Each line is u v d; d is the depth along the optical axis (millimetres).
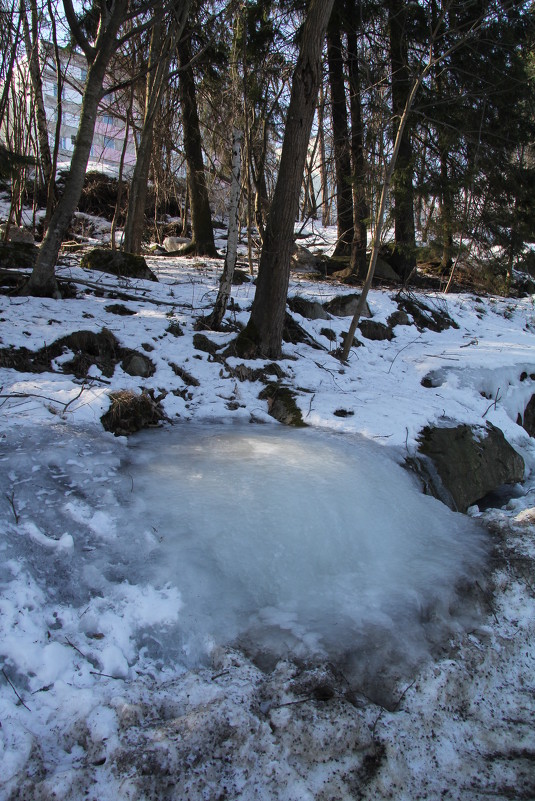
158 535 4332
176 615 3807
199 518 4555
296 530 4699
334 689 3438
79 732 2961
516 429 8266
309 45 7102
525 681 4016
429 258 16891
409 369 9570
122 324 7875
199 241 16719
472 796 3146
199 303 9688
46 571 3854
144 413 6297
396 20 13102
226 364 7688
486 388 9156
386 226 14336
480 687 3830
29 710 3039
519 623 4477
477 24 12562
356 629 3990
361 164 14008
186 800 2760
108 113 15516
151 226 21094
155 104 13195
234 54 10445
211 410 6883
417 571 4762
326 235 20594
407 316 12047
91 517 4355
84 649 3451
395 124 12828
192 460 5453
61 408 5707
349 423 6809
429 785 3154
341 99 14719
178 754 2855
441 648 3998
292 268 15195
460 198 14180
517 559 5074
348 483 5391
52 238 8281
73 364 6676
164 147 19500
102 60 7512
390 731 3260
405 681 3645
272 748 3035
